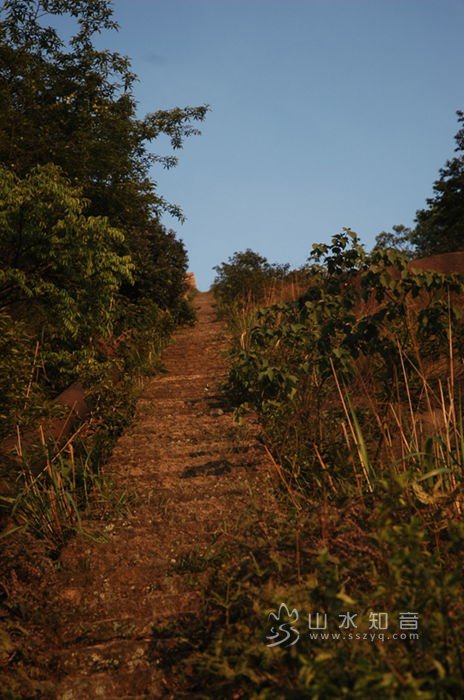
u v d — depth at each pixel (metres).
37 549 4.02
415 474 3.35
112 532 4.49
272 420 5.78
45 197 7.31
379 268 5.07
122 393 7.43
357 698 2.10
